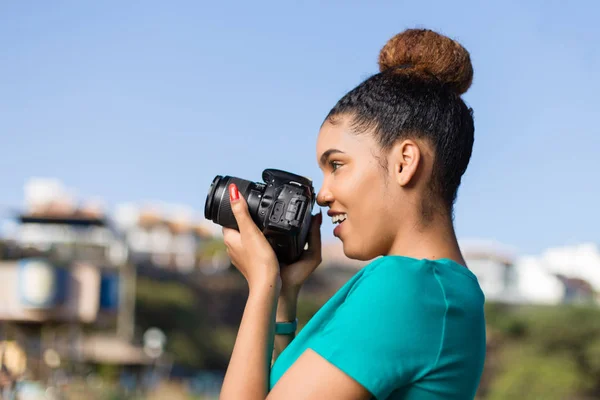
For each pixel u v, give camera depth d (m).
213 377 38.94
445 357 1.30
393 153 1.44
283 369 1.40
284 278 1.71
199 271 45.22
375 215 1.45
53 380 11.58
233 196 1.57
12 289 17.95
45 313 18.05
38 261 18.53
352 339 1.27
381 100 1.46
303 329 1.43
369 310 1.29
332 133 1.49
